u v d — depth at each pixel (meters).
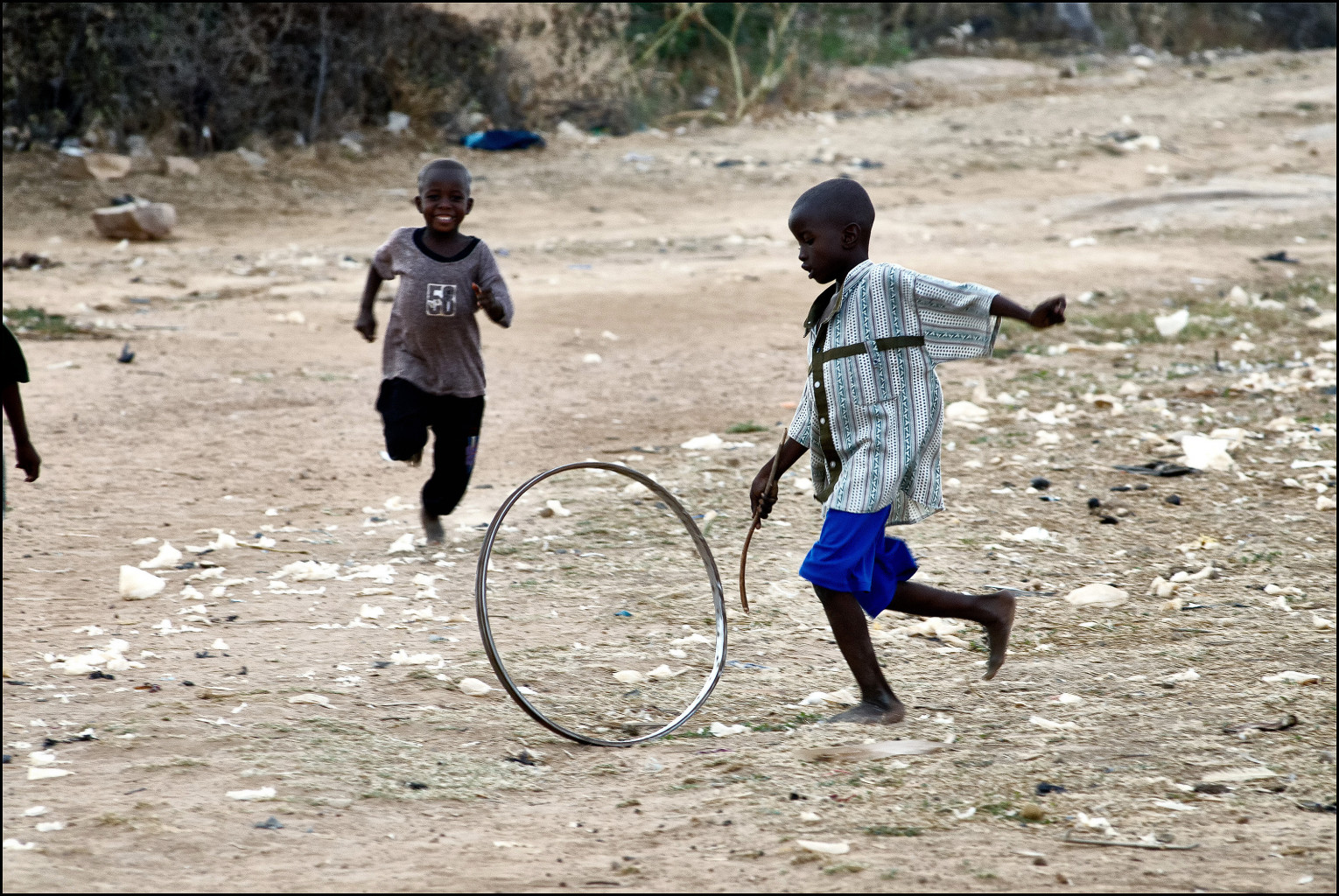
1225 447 25.64
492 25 81.50
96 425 28.83
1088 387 32.56
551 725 12.86
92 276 47.44
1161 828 10.17
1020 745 12.45
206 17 71.56
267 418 30.00
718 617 14.52
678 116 83.56
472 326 20.33
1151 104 87.06
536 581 18.98
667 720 13.84
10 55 66.88
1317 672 14.45
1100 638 16.33
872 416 13.01
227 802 10.96
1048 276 47.38
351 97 75.38
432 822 10.77
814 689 14.80
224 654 15.68
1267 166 71.44
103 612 17.44
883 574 13.50
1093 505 22.62
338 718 13.37
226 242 56.22
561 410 31.12
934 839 10.03
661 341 39.31
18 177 61.72
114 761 11.97
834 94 91.69
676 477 24.86
